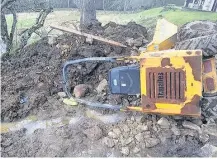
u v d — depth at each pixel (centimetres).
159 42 333
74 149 293
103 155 286
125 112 331
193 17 641
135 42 416
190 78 270
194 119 306
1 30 445
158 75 278
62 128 317
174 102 278
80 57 396
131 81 303
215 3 678
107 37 437
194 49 289
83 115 335
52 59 412
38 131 317
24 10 483
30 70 406
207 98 292
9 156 291
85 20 520
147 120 315
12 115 338
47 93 368
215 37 284
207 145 287
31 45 468
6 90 369
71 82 373
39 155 290
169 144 293
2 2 437
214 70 296
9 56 454
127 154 286
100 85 366
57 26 409
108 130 311
